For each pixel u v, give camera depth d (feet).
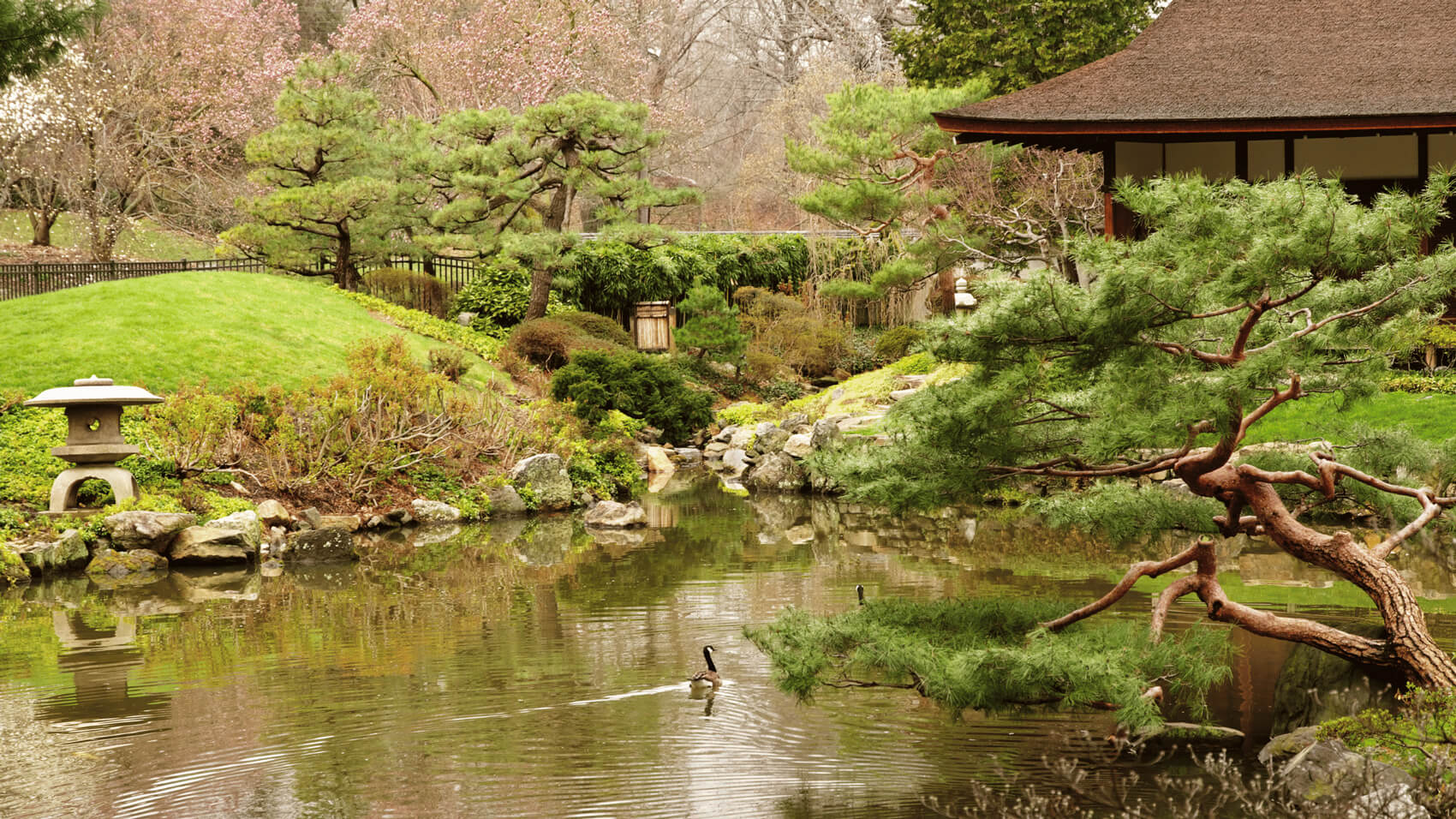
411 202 105.70
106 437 55.88
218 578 49.57
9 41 60.49
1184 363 24.53
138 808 23.09
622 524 63.46
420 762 25.38
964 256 96.48
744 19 180.65
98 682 32.35
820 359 114.42
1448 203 74.18
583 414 84.28
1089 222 100.01
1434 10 81.35
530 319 106.52
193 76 136.15
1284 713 26.63
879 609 27.37
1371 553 25.41
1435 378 64.49
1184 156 79.87
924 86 119.96
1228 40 82.07
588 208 161.79
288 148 97.30
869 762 25.07
